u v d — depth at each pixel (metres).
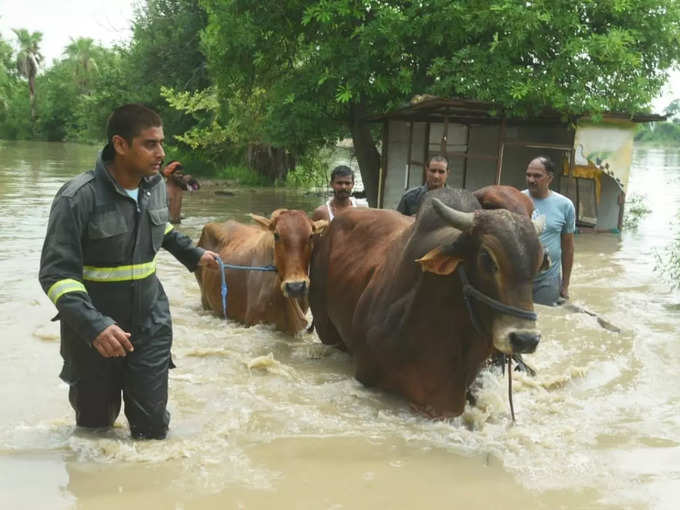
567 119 15.09
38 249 11.13
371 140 17.55
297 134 15.98
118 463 4.07
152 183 4.27
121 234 4.07
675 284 9.61
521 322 4.15
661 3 15.30
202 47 22.52
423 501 3.71
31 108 81.62
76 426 4.52
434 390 4.88
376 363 5.29
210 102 24.25
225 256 7.94
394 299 5.04
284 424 4.74
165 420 4.40
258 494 3.75
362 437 4.54
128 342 3.83
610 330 7.21
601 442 4.52
